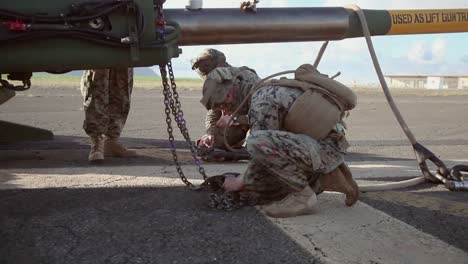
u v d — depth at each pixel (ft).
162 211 9.72
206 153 15.78
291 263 7.30
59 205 10.08
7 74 9.71
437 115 37.37
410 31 14.11
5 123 18.44
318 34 12.39
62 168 14.23
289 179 9.35
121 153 16.61
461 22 14.58
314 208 9.69
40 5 8.65
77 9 8.72
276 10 11.96
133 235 8.32
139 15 8.98
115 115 16.21
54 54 8.79
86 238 8.16
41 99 41.83
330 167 9.72
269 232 8.63
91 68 9.16
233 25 11.38
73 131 23.59
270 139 9.12
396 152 19.95
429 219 9.74
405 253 7.84
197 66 15.03
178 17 11.02
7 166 14.48
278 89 9.45
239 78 11.42
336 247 8.00
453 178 12.76
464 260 7.61
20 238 8.11
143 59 9.24
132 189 11.57
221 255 7.54
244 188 10.13
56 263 7.15
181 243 8.00
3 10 8.45
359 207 10.44
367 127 29.17
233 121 12.01
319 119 9.21
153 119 30.35
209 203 10.07
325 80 9.40
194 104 42.47
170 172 13.84
